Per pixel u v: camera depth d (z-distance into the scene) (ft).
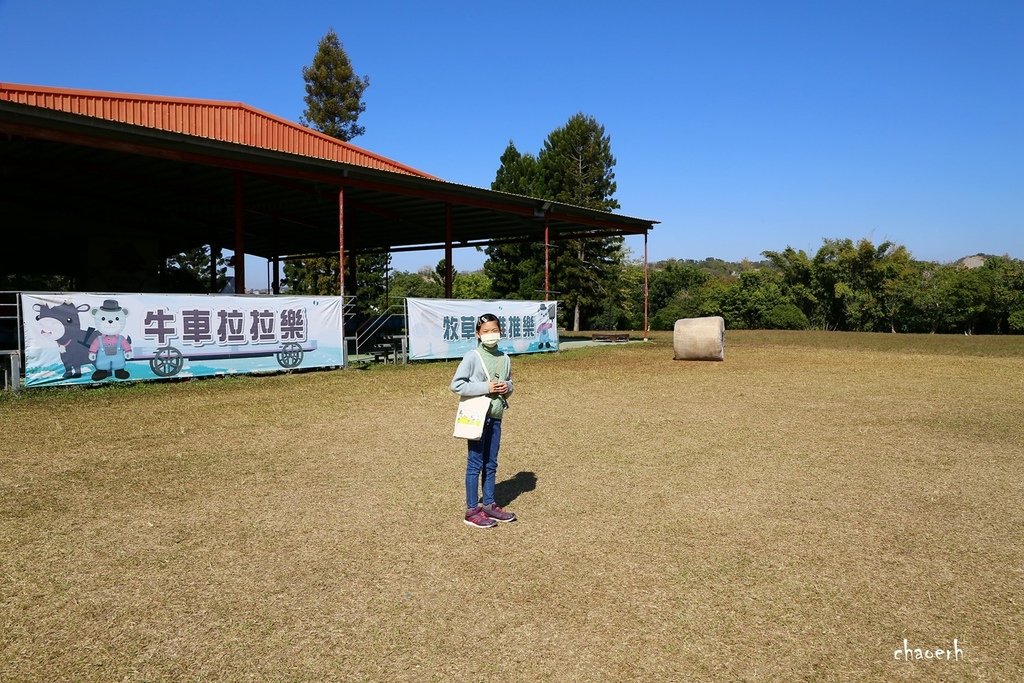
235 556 13.43
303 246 104.01
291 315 44.37
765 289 163.02
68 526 15.14
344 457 21.79
